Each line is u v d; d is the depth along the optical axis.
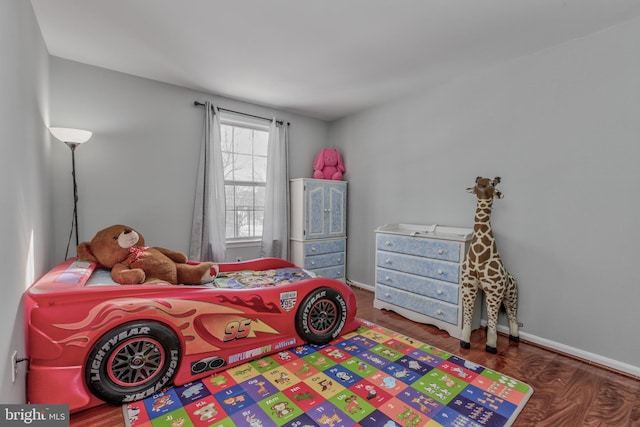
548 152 2.41
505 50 2.45
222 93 3.44
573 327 2.30
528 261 2.53
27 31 1.78
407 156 3.51
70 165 2.69
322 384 1.83
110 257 2.17
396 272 3.14
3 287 1.28
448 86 3.09
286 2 1.86
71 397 1.52
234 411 1.58
